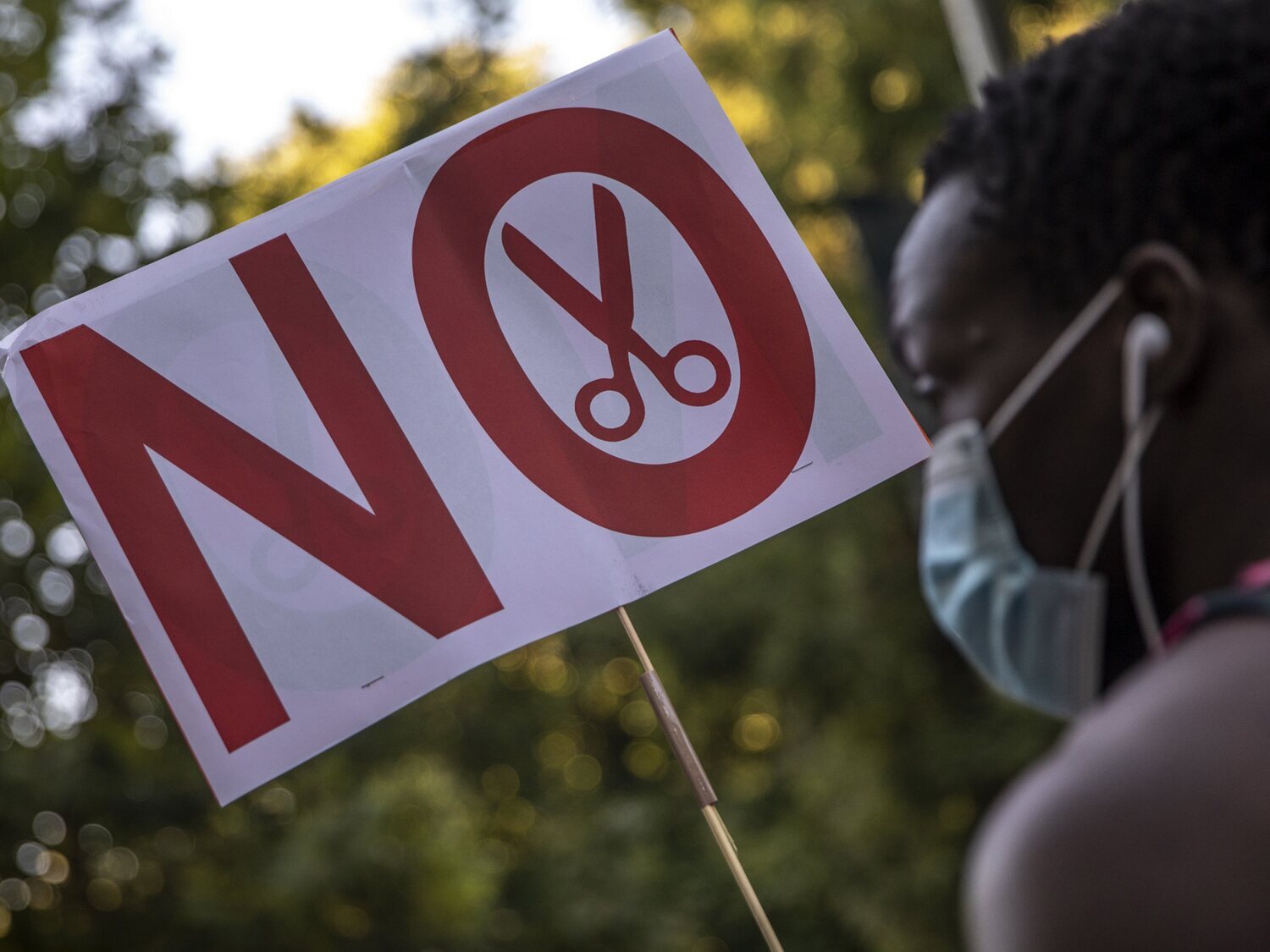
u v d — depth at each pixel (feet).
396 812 28.73
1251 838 1.69
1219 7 2.60
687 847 48.55
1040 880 1.73
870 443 6.42
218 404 6.89
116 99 27.27
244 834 28.07
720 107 6.70
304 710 6.72
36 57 26.96
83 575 26.61
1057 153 2.70
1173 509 2.49
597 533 6.60
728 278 6.60
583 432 6.67
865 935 39.09
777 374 6.52
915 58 40.93
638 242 6.69
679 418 6.59
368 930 27.61
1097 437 2.69
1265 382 2.36
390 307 6.86
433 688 6.66
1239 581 2.22
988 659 3.43
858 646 40.78
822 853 40.29
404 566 6.74
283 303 6.91
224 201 28.07
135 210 27.12
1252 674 1.84
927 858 39.22
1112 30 2.72
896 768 40.16
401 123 41.37
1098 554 2.76
